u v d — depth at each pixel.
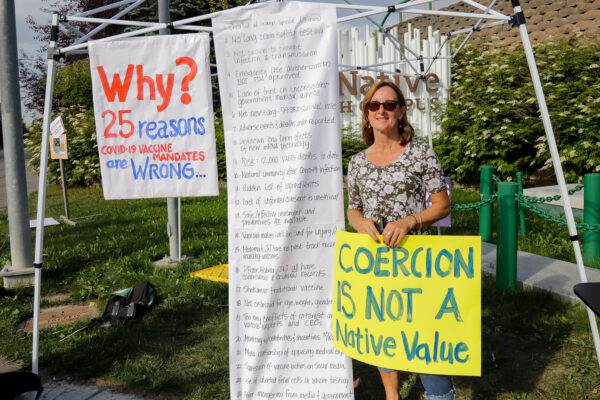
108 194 3.20
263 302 2.81
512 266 4.94
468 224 8.09
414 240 2.51
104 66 3.08
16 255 5.94
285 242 2.76
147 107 3.09
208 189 3.12
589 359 3.67
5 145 5.79
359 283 2.62
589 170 10.27
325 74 2.66
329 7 2.64
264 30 2.69
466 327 2.49
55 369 3.83
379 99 2.61
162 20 6.14
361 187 2.76
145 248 7.29
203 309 4.88
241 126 2.77
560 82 10.66
